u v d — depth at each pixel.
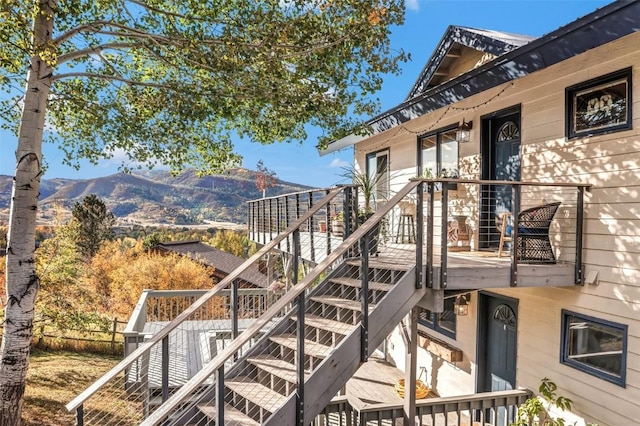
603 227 4.64
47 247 11.25
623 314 4.39
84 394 3.70
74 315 10.93
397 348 9.01
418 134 8.62
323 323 4.61
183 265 22.67
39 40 5.44
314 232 8.40
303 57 5.83
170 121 7.00
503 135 6.55
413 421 4.96
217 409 3.26
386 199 9.74
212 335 7.93
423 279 4.39
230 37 5.31
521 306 5.82
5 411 5.37
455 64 8.65
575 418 4.91
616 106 4.57
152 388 6.20
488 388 6.54
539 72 5.45
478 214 6.82
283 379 4.16
